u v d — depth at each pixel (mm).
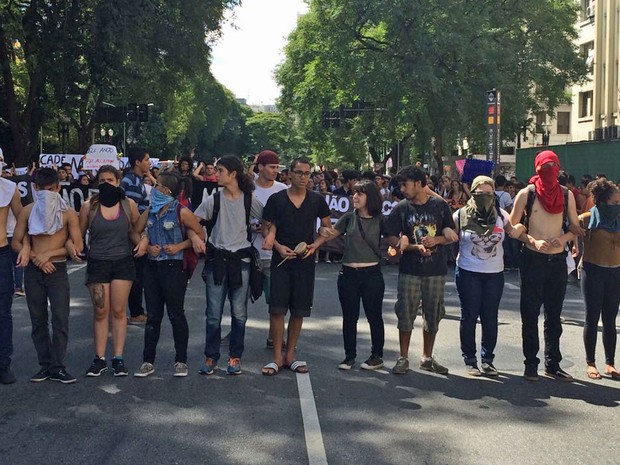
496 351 7914
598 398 6227
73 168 22531
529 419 5672
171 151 71688
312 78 38156
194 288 11836
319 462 4777
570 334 8797
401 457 4887
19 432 5320
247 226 6809
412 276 6871
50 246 6516
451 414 5781
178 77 30328
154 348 6840
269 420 5594
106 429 5383
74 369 7031
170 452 4949
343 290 7051
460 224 6934
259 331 8742
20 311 9844
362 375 6902
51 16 24516
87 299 10844
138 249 6609
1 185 6391
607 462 4832
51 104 27641
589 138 42875
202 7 26328
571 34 34969
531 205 6664
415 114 30953
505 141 35781
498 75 29453
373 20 29266
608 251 6762
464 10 30312
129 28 23594
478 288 6879
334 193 15992
